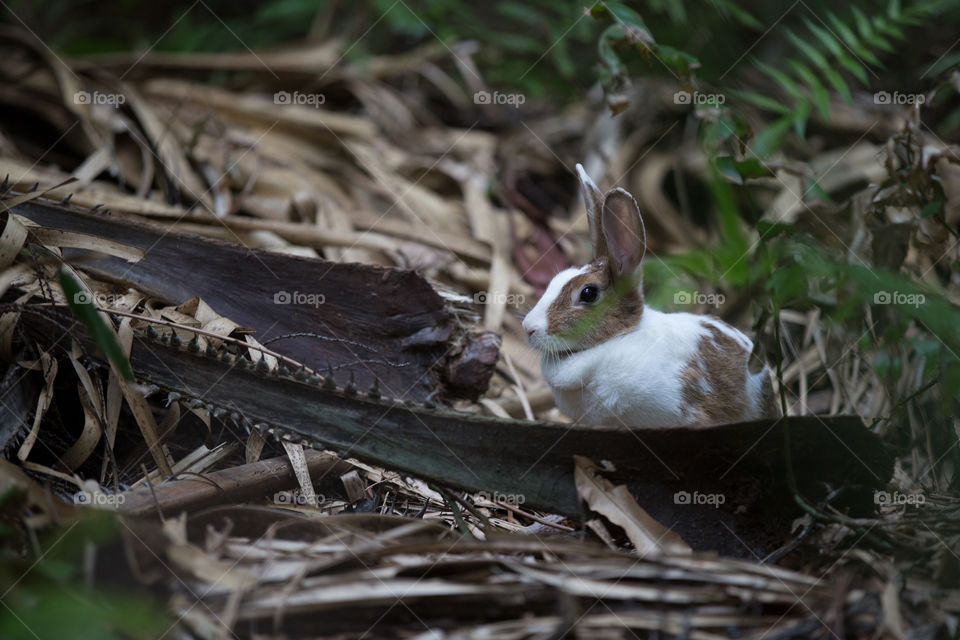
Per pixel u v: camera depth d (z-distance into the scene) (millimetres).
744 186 6102
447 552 4703
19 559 4270
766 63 11969
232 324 6273
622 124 11734
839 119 11266
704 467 5125
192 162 9523
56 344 5848
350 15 14688
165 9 15195
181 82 11320
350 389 5520
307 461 5859
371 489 6035
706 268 6457
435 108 13164
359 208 10055
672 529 5238
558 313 6395
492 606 4359
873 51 11305
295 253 8164
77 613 3848
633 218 6363
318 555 4613
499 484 5371
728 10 11141
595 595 4414
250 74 12070
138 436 6188
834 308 6746
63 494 5426
